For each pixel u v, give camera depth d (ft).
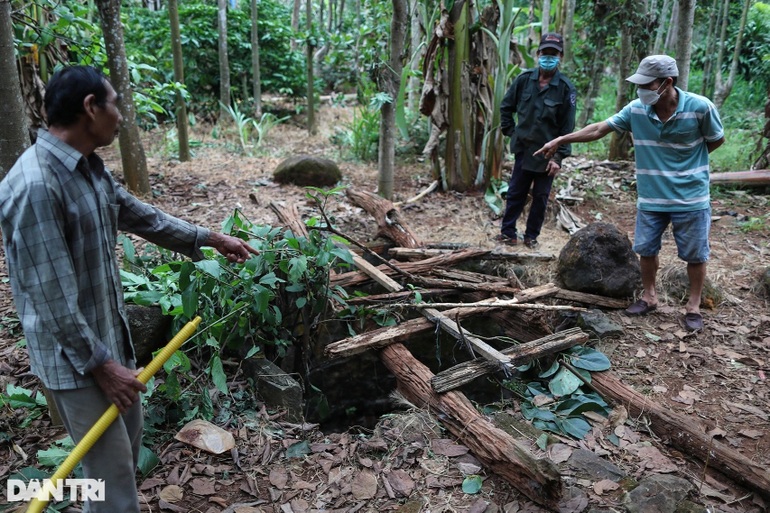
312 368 13.98
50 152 5.72
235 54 36.32
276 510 8.38
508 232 17.30
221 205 20.53
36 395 10.46
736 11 38.45
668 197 12.60
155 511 8.24
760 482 8.86
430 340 15.29
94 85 5.74
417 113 29.84
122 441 6.60
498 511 8.36
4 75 8.63
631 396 10.88
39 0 17.13
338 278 14.17
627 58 25.43
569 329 12.45
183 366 10.04
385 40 29.86
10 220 5.55
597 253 14.20
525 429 10.13
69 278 5.65
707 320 13.76
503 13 21.24
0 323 12.53
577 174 23.24
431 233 18.52
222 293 10.92
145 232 7.68
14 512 7.90
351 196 18.60
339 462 9.42
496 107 21.88
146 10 37.29
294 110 39.11
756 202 21.43
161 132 31.76
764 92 37.73
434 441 9.86
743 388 11.46
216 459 9.37
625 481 8.95
